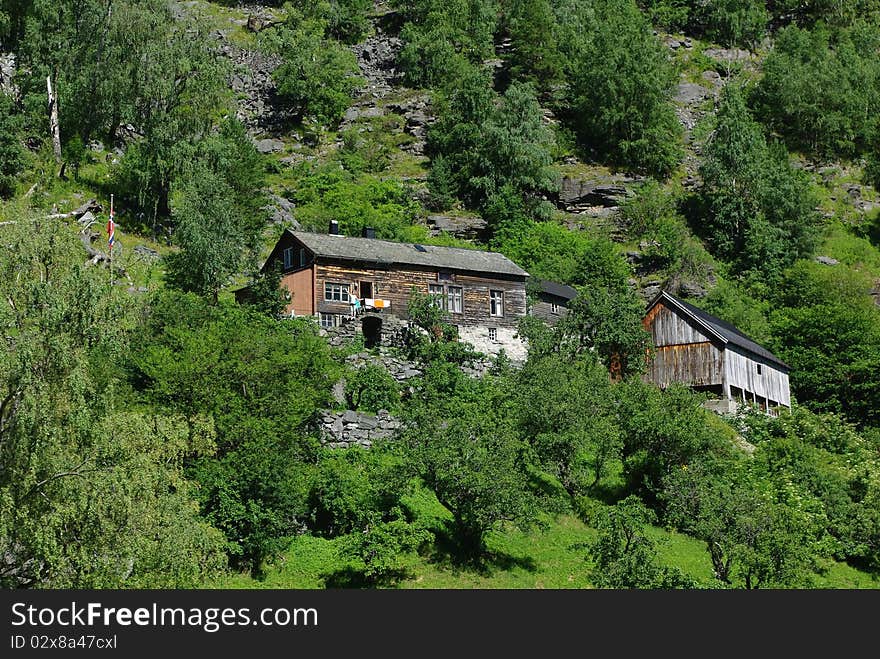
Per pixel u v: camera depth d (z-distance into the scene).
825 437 61.31
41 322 29.52
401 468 40.25
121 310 31.25
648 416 49.84
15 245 30.97
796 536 39.62
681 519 46.06
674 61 150.75
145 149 81.31
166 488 29.91
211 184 66.88
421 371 55.66
